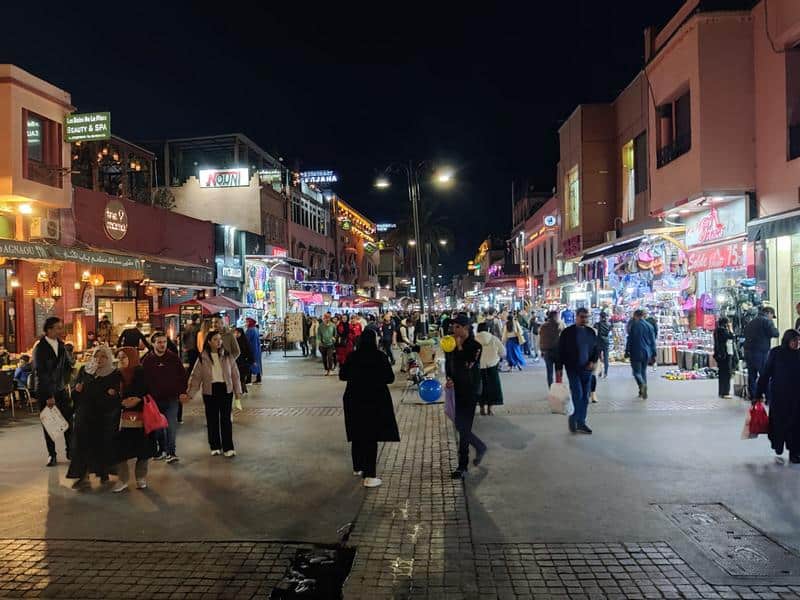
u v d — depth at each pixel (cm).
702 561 480
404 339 1977
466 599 434
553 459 784
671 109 1780
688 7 1644
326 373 1931
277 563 500
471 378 743
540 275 4228
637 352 1220
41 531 579
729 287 1380
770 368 765
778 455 766
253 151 3959
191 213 3591
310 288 4272
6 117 1478
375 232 7606
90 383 711
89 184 2722
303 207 4622
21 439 1009
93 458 699
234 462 823
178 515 615
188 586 464
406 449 880
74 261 1390
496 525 567
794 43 1392
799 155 1371
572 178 2945
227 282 2836
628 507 600
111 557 518
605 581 454
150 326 2047
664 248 1792
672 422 986
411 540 539
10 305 1576
